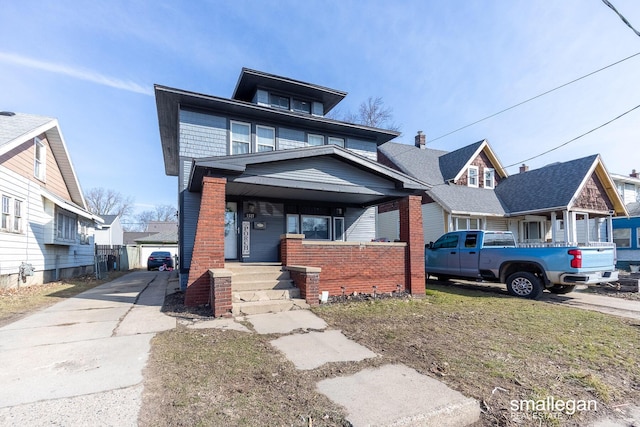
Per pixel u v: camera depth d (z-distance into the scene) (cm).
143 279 1407
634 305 767
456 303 741
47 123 1211
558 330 524
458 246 1027
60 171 1487
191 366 357
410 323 558
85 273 1731
